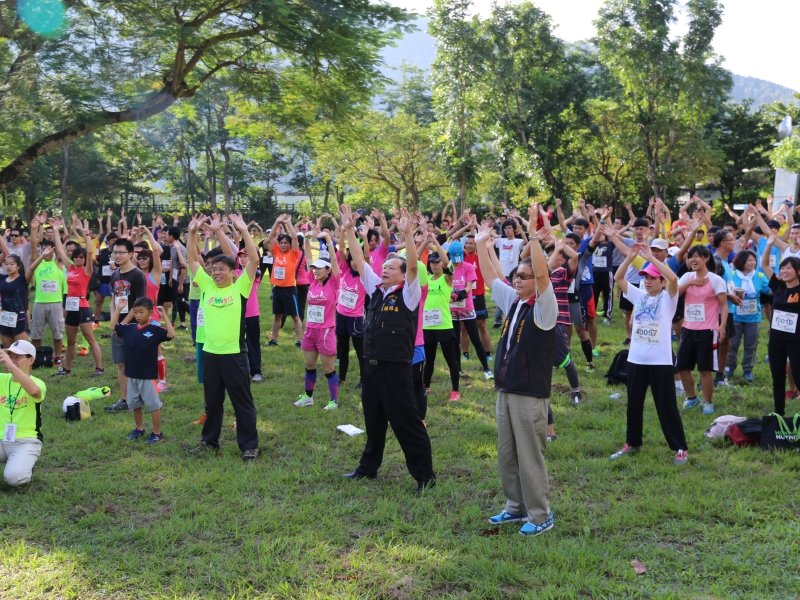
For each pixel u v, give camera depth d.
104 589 4.14
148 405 6.90
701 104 34.66
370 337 5.71
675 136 34.94
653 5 32.50
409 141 38.62
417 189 42.06
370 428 5.86
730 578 4.14
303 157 44.31
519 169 35.31
